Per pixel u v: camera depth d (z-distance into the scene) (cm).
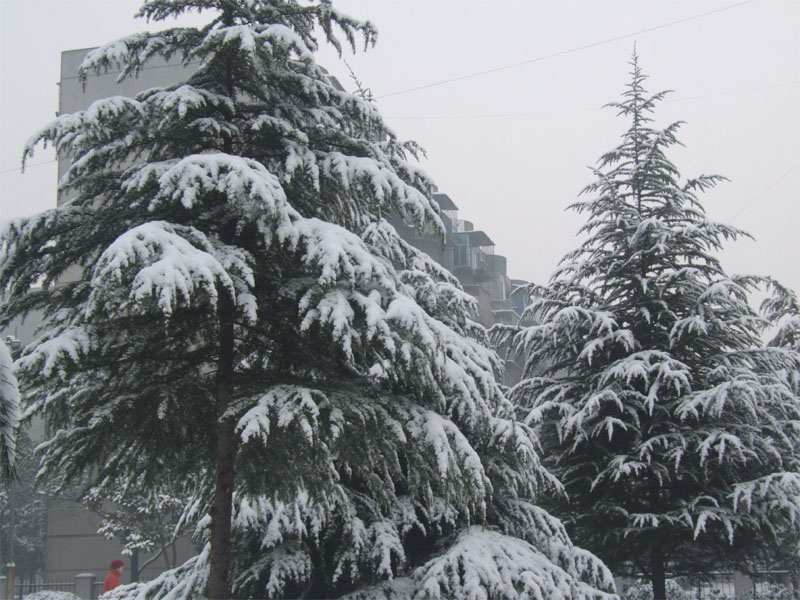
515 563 995
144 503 2348
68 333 702
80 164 792
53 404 767
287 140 844
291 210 743
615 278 1802
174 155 868
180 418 809
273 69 876
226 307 796
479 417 919
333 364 860
